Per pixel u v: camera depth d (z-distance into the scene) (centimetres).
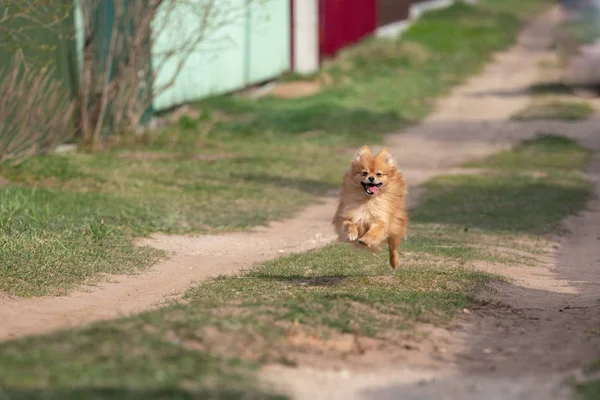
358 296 890
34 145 1798
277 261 1170
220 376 597
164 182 1784
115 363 596
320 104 2972
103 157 1977
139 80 2198
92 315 891
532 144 2530
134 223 1392
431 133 2759
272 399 564
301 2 3547
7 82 1739
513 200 1781
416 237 1385
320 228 1498
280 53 3422
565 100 3325
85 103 2050
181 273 1133
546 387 622
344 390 614
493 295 1002
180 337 684
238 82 3073
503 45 4875
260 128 2577
